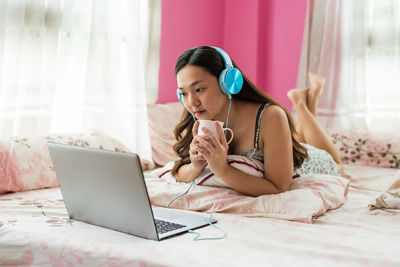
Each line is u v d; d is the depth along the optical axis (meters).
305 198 1.36
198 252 0.98
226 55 1.40
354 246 1.03
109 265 0.98
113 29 2.52
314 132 2.28
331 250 1.02
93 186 1.14
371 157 2.48
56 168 1.22
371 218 1.35
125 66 2.60
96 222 1.20
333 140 2.62
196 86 1.35
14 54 2.01
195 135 1.40
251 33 3.42
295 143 1.58
